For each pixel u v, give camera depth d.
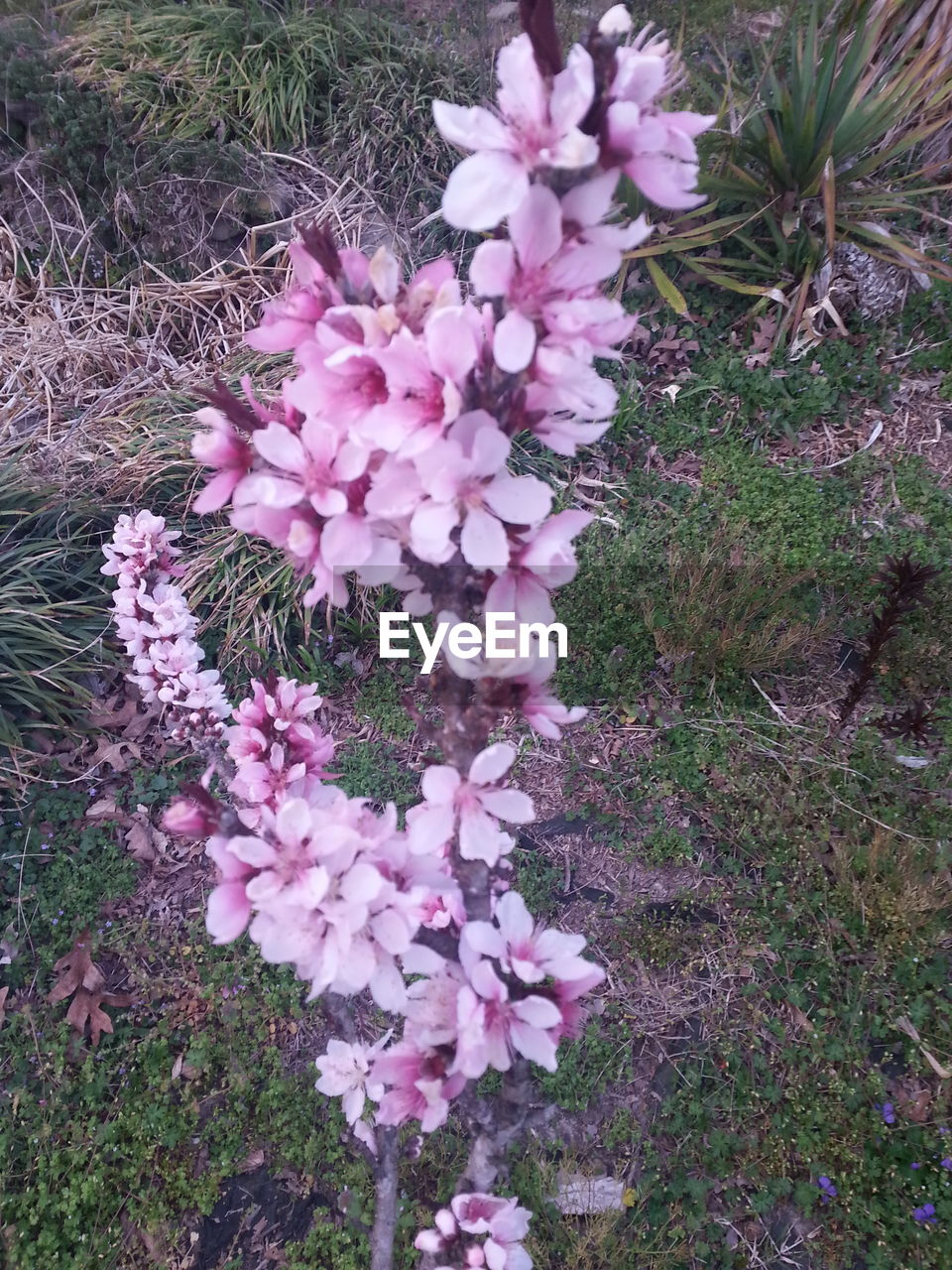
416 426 0.88
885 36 4.34
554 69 0.80
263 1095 2.37
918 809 2.84
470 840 1.04
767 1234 2.15
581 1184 2.21
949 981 2.50
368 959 1.00
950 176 4.47
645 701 3.23
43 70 4.34
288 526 1.00
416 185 4.48
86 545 3.52
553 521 0.98
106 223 4.32
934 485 3.72
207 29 4.66
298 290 1.03
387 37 4.79
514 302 0.84
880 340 4.12
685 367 4.16
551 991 1.12
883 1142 2.22
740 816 2.88
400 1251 2.12
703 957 2.60
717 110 4.28
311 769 1.56
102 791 3.10
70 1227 2.20
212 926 1.02
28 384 3.99
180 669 2.06
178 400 3.84
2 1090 2.44
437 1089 1.12
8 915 2.78
